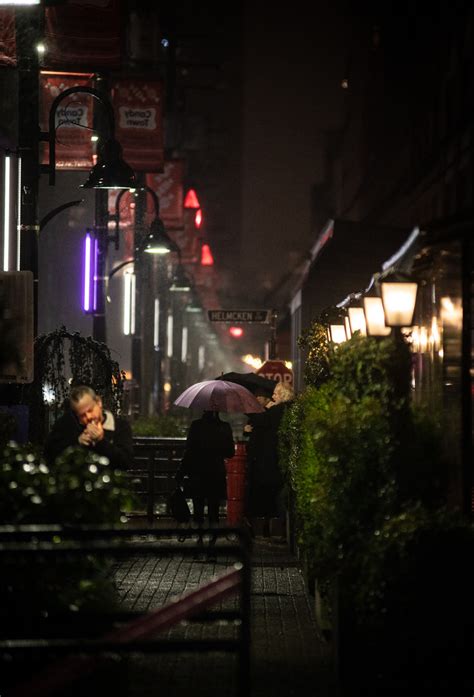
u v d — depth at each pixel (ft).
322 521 47.37
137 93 123.54
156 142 123.54
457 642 43.09
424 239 53.01
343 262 116.47
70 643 33.09
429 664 43.34
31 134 79.41
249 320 171.12
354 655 44.19
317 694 43.57
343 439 46.37
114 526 37.55
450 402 54.29
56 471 39.83
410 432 46.68
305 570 66.49
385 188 331.16
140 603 63.52
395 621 43.32
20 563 37.70
